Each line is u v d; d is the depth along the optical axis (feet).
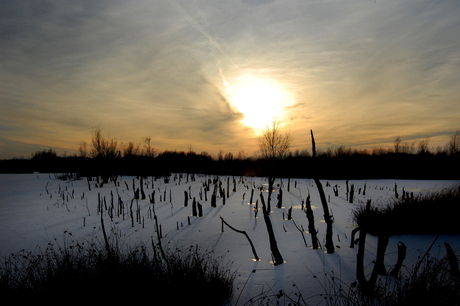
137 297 11.84
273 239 17.98
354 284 12.16
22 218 37.96
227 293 13.42
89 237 27.94
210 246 23.12
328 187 77.05
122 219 36.86
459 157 96.02
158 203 50.83
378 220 23.35
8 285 12.40
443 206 24.22
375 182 91.20
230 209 42.96
